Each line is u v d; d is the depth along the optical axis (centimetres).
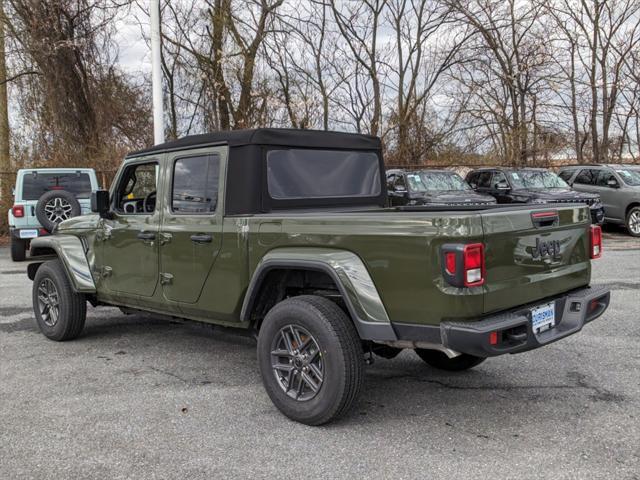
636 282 895
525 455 344
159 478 323
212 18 1900
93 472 331
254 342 611
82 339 627
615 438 365
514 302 366
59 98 1847
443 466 332
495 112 2081
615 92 2181
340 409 376
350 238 377
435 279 342
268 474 326
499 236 351
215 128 1966
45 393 458
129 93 1998
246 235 431
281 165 461
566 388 455
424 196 1378
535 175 1609
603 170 1672
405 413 412
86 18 1867
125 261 541
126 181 555
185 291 482
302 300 395
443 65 2095
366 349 415
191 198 479
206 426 393
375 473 325
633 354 537
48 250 662
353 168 520
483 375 491
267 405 431
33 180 1251
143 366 529
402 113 2109
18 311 762
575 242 425
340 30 2011
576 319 400
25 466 339
